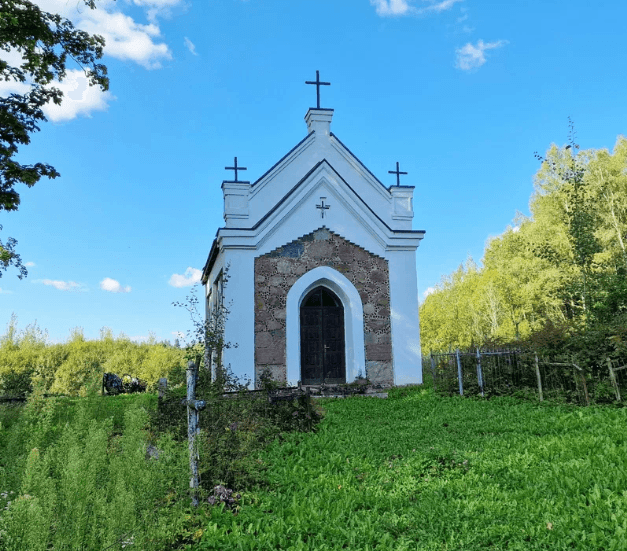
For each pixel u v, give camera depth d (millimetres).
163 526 4227
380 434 9148
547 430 8477
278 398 9234
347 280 17266
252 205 17844
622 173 32906
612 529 4609
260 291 16562
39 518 3400
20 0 11906
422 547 4625
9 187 13773
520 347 13391
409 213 18781
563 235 29344
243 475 6375
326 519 5262
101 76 13914
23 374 16250
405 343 17344
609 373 10992
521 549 4453
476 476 6324
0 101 13375
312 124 19031
